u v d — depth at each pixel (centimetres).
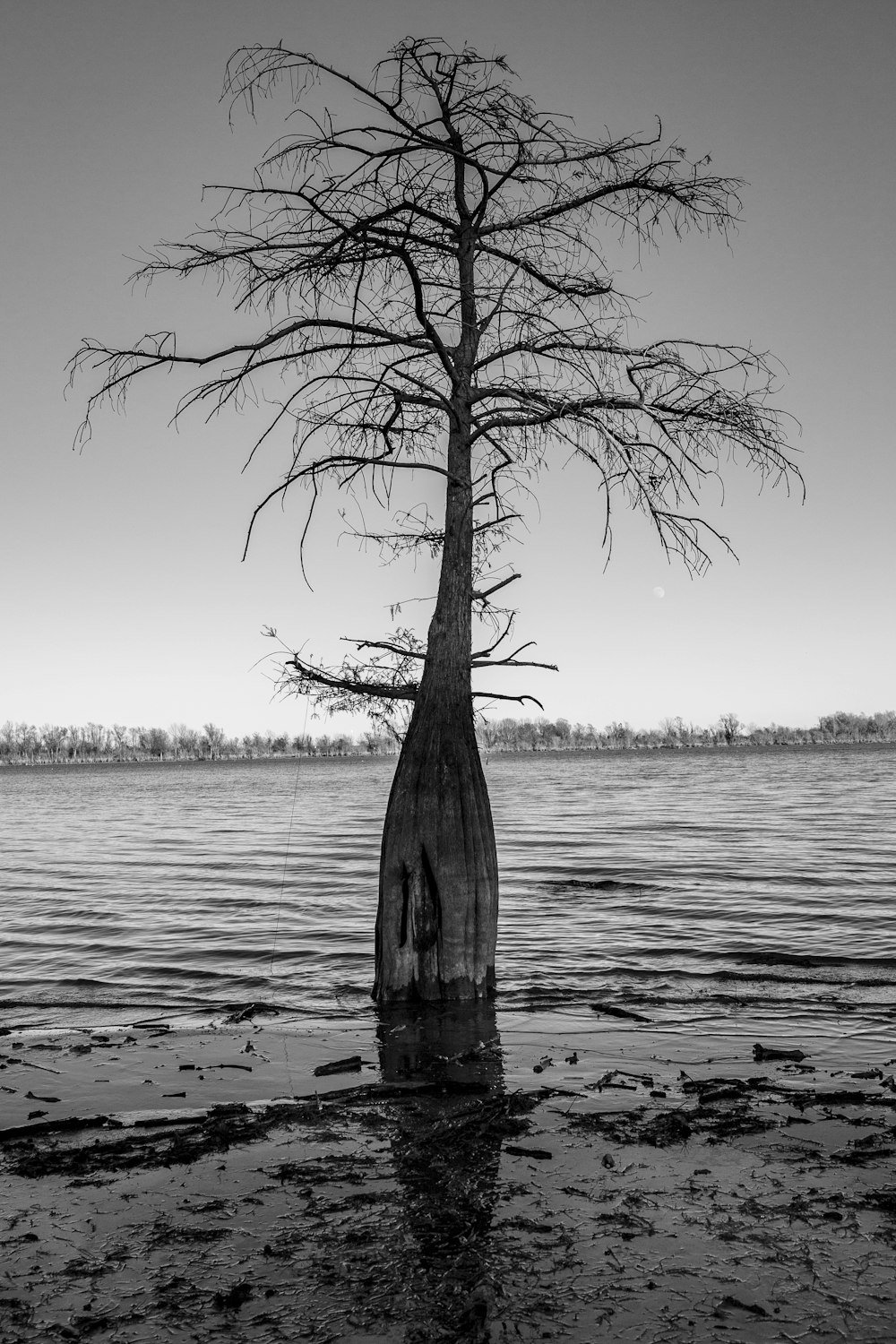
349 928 1680
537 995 1117
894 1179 541
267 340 892
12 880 2430
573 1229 482
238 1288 424
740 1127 637
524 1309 404
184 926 1727
